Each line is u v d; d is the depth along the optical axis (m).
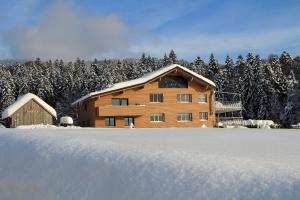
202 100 48.41
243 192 5.61
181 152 8.41
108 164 7.82
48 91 75.19
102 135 14.92
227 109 51.53
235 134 19.33
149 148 9.12
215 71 82.88
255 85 66.56
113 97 45.34
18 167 9.45
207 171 6.57
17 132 14.59
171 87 47.28
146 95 46.38
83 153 8.88
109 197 6.78
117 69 88.31
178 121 47.12
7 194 8.40
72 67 98.69
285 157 8.84
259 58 70.81
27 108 42.06
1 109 68.75
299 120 59.69
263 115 63.78
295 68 80.56
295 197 5.19
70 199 7.20
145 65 89.75
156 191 6.32
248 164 6.96
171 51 108.19
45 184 8.06
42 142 10.76
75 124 68.19
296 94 62.81
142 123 45.94
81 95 75.62
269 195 5.37
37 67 99.31
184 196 5.95
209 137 16.11
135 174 7.06
